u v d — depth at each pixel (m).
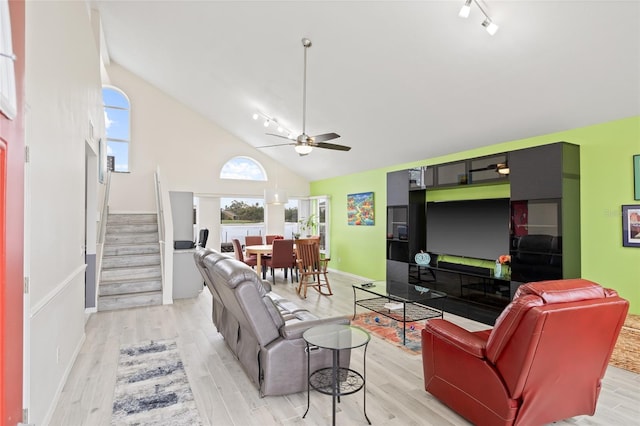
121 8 4.82
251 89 5.76
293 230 9.66
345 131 5.80
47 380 2.19
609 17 2.52
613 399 2.46
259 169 8.85
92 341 3.55
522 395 1.86
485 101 3.86
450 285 4.98
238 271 2.38
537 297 1.80
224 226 9.23
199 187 8.05
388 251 5.99
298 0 3.46
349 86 4.54
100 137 5.42
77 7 3.29
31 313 1.85
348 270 7.66
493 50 3.14
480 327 4.06
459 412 2.20
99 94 5.27
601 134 3.56
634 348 2.93
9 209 1.54
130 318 4.35
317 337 2.28
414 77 3.89
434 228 5.54
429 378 2.45
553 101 3.51
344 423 2.16
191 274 5.43
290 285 6.54
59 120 2.52
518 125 4.05
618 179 3.43
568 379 1.95
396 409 2.33
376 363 3.08
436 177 5.18
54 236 2.35
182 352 3.28
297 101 5.46
